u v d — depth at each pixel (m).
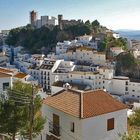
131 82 168.75
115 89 173.50
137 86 166.75
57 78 183.00
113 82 173.50
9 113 36.09
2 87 49.94
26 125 36.41
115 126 38.00
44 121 38.41
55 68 194.12
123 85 170.25
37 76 199.12
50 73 189.62
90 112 35.66
